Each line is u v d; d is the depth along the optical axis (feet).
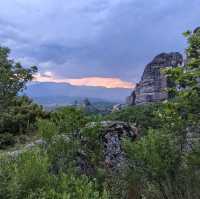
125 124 37.19
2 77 59.77
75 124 30.55
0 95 60.95
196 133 24.63
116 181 28.02
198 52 24.66
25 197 13.98
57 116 31.32
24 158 15.61
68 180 15.30
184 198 24.73
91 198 14.35
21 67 62.54
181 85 24.93
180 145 25.17
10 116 68.33
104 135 34.50
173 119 24.86
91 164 29.71
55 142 28.12
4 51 61.00
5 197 13.60
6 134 62.49
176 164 25.22
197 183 24.68
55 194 14.02
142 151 25.84
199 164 24.47
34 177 14.57
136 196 26.68
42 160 15.60
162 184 25.35
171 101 25.02
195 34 24.72
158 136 25.96
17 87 62.23
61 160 26.76
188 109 24.36
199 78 23.91
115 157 33.12
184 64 25.20
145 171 25.90
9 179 14.24
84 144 30.12
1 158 15.94
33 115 77.25
